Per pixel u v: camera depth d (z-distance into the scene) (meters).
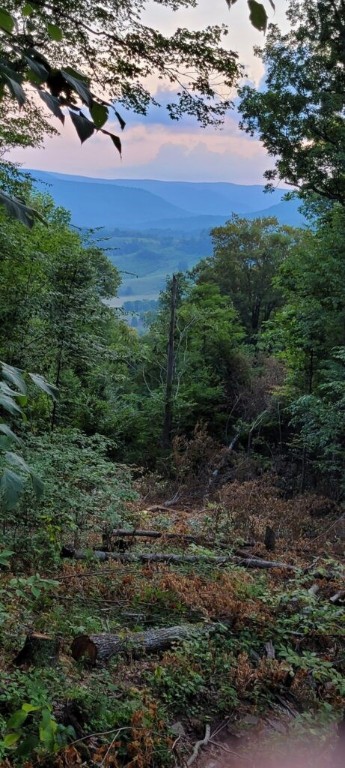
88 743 3.30
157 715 3.78
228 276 33.12
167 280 24.66
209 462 16.62
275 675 4.55
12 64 1.13
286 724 4.04
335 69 15.68
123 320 16.91
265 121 15.45
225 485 13.84
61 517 6.92
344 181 15.77
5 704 3.18
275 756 3.56
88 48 6.02
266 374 23.00
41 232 11.09
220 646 5.00
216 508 10.70
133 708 3.71
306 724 3.98
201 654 4.67
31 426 8.09
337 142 15.73
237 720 4.04
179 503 14.03
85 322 11.65
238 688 4.41
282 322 18.72
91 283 11.60
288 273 17.86
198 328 23.81
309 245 17.44
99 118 1.12
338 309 16.36
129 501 10.43
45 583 4.41
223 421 22.86
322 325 16.50
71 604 5.41
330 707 4.21
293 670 4.74
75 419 14.86
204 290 26.09
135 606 5.65
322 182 15.95
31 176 9.60
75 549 7.09
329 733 3.85
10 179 9.44
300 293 17.20
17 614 4.75
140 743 3.38
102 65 6.41
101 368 15.40
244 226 34.00
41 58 1.11
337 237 15.84
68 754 2.93
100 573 6.34
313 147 15.82
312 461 16.56
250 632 5.30
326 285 16.36
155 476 15.01
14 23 1.07
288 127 15.59
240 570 7.09
